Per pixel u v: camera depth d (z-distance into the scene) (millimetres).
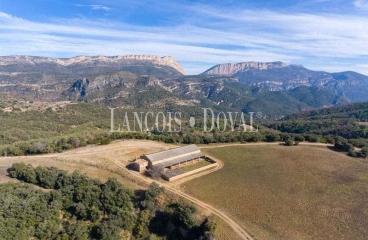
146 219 73000
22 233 63562
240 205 77125
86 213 73188
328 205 76812
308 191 84500
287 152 117312
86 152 110875
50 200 75312
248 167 102625
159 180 89875
